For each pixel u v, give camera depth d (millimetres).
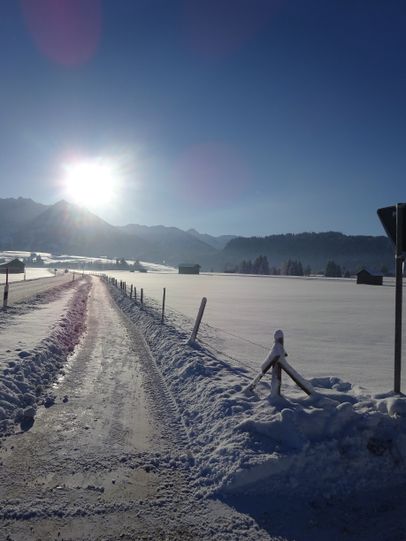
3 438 5316
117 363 10016
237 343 13297
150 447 5242
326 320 21859
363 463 4598
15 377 7453
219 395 6625
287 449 4641
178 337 12859
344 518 3902
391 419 4996
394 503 4164
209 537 3568
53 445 5168
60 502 3951
